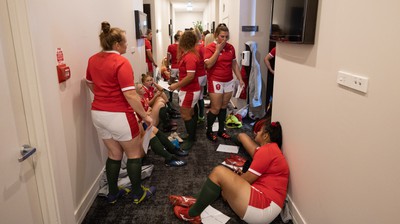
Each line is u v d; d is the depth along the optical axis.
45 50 1.48
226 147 3.34
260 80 4.14
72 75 1.91
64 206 1.71
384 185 1.04
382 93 1.03
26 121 1.43
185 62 2.95
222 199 2.29
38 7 1.42
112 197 2.23
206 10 14.62
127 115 1.97
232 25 5.07
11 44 1.32
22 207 1.38
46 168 1.53
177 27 20.22
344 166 1.32
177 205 2.13
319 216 1.61
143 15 4.34
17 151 1.34
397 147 0.96
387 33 1.00
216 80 3.27
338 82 1.34
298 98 1.90
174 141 3.28
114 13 2.92
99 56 1.91
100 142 2.48
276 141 2.21
